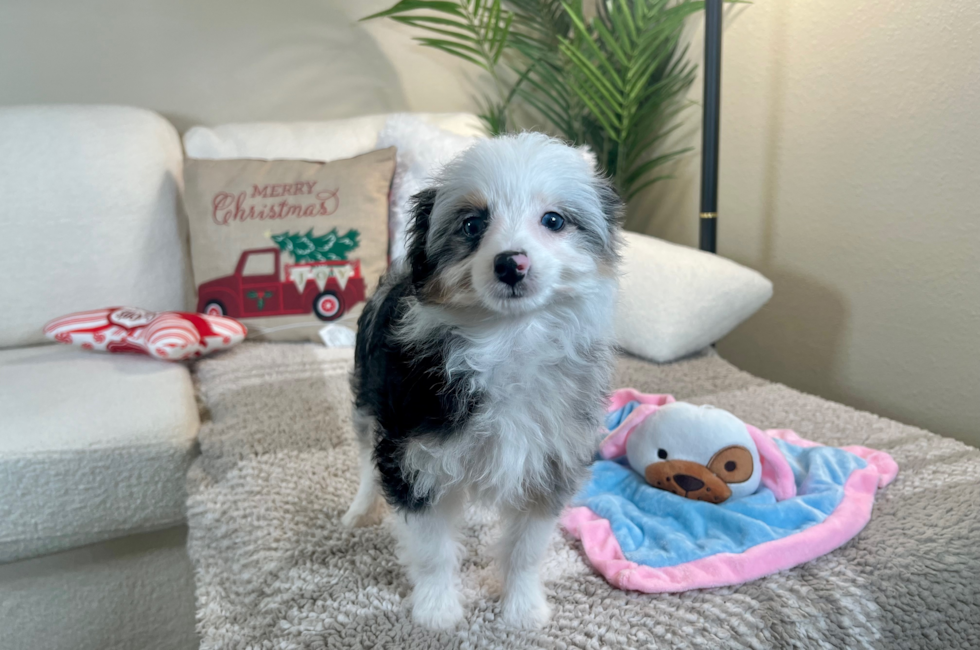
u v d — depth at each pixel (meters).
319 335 1.99
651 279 1.88
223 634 1.01
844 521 1.08
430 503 0.90
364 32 2.53
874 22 1.70
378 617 0.97
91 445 1.37
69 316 1.79
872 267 1.79
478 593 1.03
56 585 1.42
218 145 2.21
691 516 1.13
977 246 1.53
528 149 0.88
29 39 2.16
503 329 0.87
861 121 1.77
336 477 1.34
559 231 0.87
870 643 0.92
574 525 1.15
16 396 1.49
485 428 0.87
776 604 0.94
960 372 1.60
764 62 2.04
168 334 1.72
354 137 2.27
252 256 1.98
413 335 0.90
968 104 1.51
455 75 2.70
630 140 2.44
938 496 1.18
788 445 1.35
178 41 2.32
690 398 1.65
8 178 1.92
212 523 1.24
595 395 0.93
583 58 2.16
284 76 2.47
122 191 2.02
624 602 0.98
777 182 2.05
